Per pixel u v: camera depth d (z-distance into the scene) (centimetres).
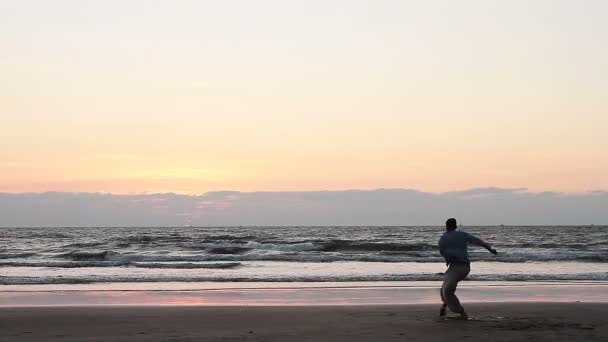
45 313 1137
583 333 870
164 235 7594
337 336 853
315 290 1666
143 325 983
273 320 1035
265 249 4119
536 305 1255
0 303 1388
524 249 4084
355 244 4103
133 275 2100
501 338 827
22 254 3538
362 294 1577
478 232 10000
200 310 1180
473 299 1456
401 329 913
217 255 3303
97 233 9231
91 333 898
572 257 3077
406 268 2522
